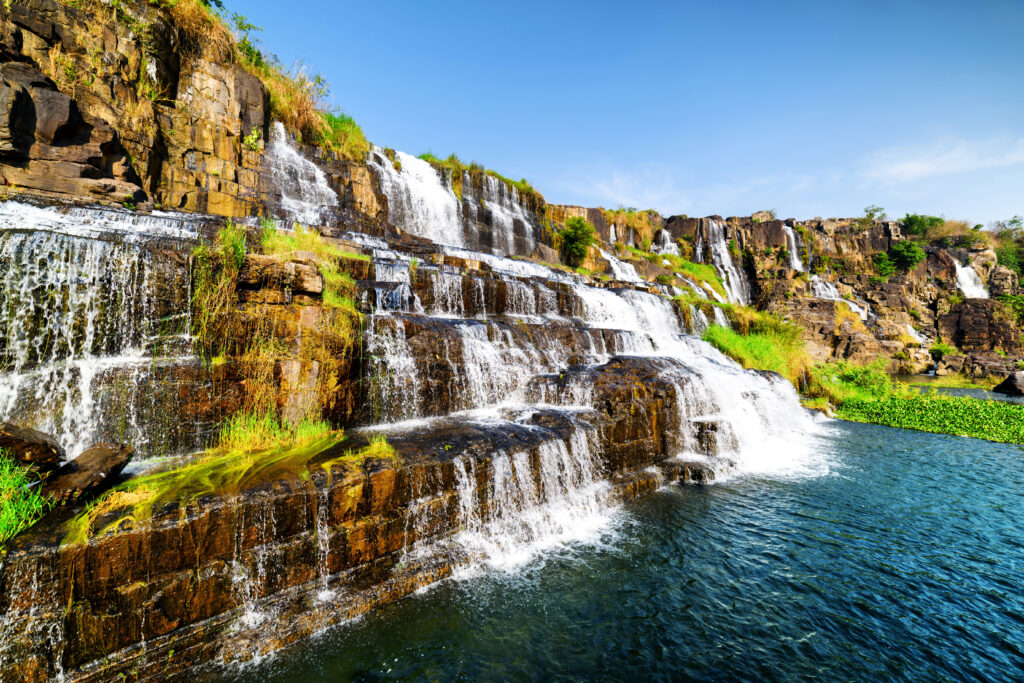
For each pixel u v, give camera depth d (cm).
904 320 4231
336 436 686
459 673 437
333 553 520
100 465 481
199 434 617
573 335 1269
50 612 372
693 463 1003
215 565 447
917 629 520
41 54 1052
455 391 916
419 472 596
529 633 497
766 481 994
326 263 905
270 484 509
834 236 5050
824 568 642
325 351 709
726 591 585
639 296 1836
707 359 1627
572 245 2683
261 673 421
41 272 574
